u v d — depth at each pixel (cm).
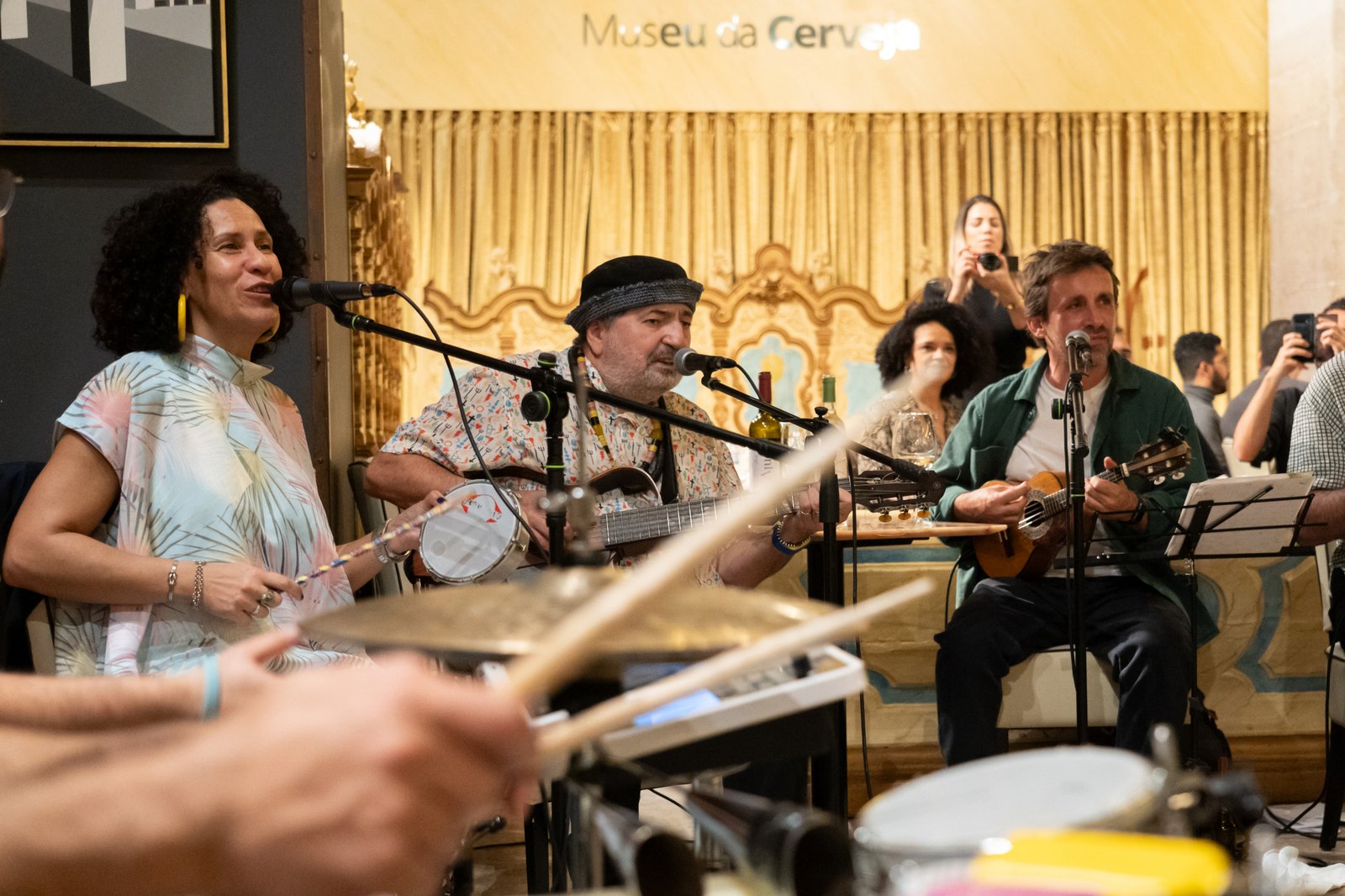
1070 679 332
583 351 304
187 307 252
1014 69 734
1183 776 73
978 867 63
